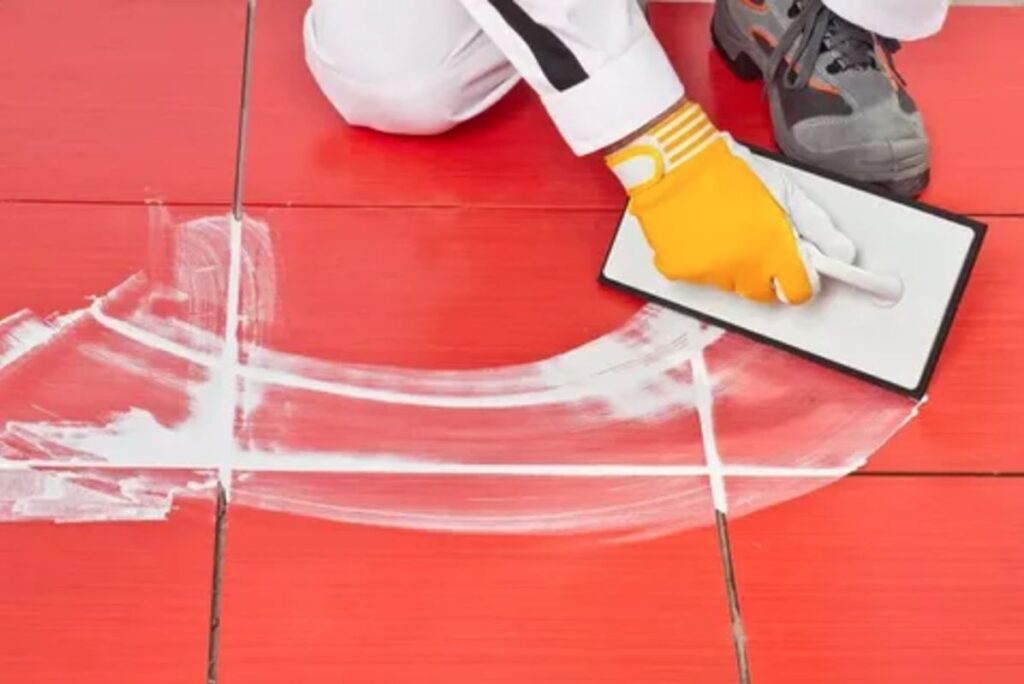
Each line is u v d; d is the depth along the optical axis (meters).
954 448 1.26
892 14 1.37
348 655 1.11
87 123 1.50
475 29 1.39
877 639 1.13
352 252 1.39
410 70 1.40
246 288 1.36
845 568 1.17
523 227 1.43
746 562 1.18
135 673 1.09
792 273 1.24
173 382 1.28
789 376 1.31
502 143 1.50
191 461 1.22
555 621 1.13
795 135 1.45
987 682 1.11
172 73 1.55
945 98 1.56
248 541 1.17
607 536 1.19
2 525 1.17
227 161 1.47
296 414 1.26
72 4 1.62
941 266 1.29
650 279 1.36
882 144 1.40
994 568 1.18
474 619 1.13
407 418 1.26
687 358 1.32
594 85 1.18
